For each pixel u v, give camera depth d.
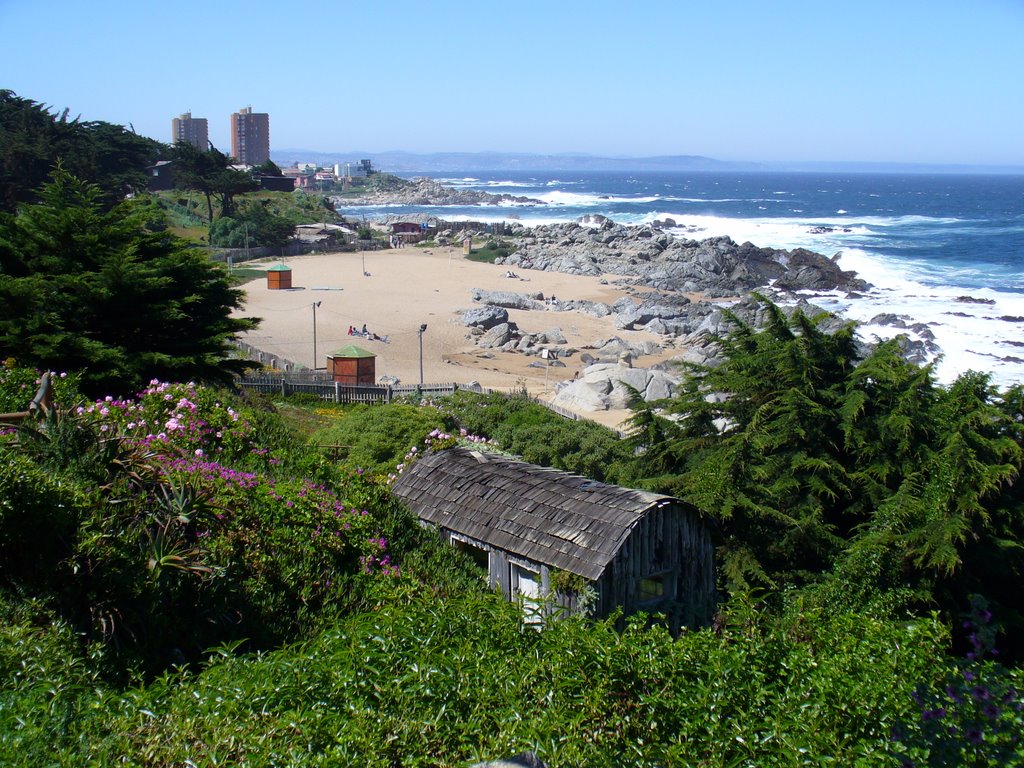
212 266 31.16
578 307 86.00
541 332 72.12
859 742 8.83
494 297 86.06
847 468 20.41
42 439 12.79
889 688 9.61
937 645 11.84
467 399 30.86
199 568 11.52
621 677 9.60
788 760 8.56
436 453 19.08
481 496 17.03
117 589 10.71
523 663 9.79
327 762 7.67
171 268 29.23
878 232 156.62
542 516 15.87
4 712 7.99
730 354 23.17
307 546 13.87
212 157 125.00
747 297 87.38
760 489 18.45
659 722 9.20
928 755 8.59
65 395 18.94
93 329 27.08
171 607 11.23
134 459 13.35
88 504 11.55
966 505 17.00
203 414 19.09
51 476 11.44
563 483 16.88
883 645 11.13
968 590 17.00
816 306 82.44
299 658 9.59
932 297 90.25
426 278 102.25
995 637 16.36
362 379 51.44
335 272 104.19
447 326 73.94
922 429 19.61
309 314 76.75
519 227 162.38
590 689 9.43
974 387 20.12
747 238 147.38
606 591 14.69
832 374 21.72
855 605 16.42
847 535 20.16
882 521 17.86
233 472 14.95
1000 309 82.62
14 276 27.52
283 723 8.16
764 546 18.44
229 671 9.41
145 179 110.12
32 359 25.33
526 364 63.31
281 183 170.75
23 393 18.16
